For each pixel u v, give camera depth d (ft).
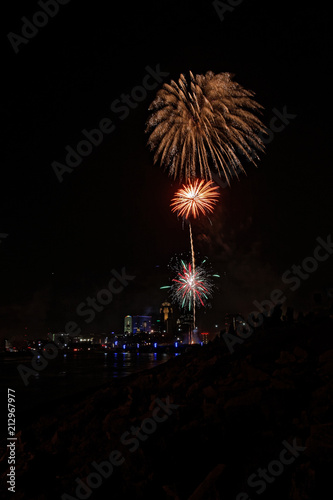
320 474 14.53
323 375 23.07
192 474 19.84
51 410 45.91
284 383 22.90
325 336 28.19
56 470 27.86
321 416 18.76
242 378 25.94
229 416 21.66
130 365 179.93
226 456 19.76
